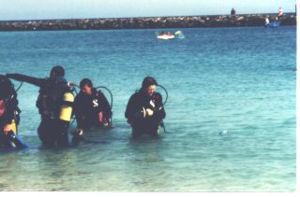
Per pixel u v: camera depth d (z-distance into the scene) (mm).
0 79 8727
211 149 8727
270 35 74750
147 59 36969
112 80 22844
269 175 7270
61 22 135375
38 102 8961
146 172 7445
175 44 59188
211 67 28484
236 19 122938
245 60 32938
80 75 26109
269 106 13297
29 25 135750
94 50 52062
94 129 10453
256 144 9008
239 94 16078
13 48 59625
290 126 10547
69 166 7762
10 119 8781
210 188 6777
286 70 24453
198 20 125938
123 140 9445
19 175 7328
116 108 13758
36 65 35188
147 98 9656
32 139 9617
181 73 25359
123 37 87500
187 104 14180
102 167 7668
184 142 9242
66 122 8938
